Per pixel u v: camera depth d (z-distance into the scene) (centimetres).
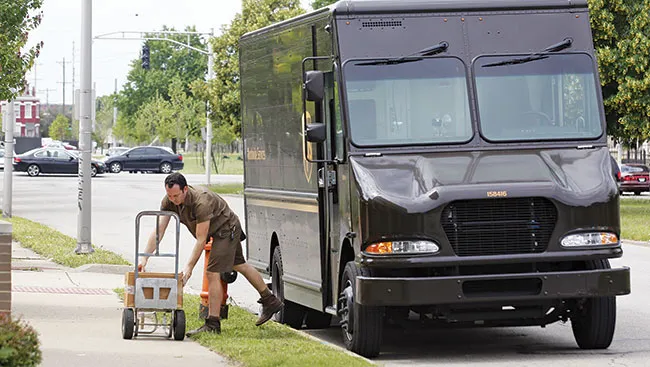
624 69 4450
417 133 1440
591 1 4431
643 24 4397
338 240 1491
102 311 1770
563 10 1516
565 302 1459
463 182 1379
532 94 1476
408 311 1455
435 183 1378
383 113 1441
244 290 2273
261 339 1451
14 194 5988
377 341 1414
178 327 1453
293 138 1714
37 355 920
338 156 1481
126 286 1461
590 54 1504
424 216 1353
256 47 1928
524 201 1378
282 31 1770
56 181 7744
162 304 1452
